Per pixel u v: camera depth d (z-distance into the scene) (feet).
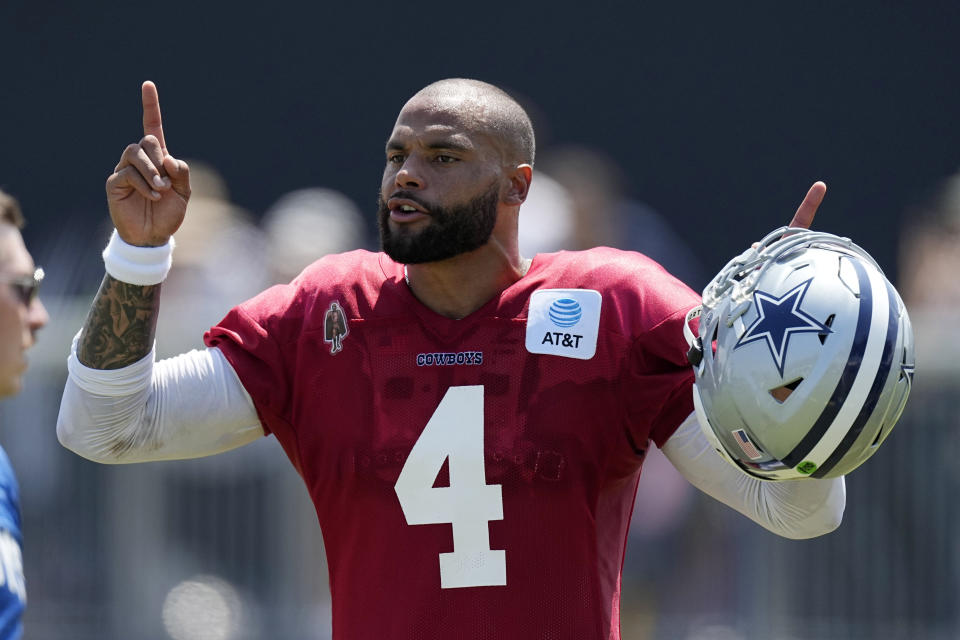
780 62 118.21
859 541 76.33
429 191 41.70
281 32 119.44
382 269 44.14
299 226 88.74
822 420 37.50
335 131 119.65
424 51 118.93
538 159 96.27
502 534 41.63
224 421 43.34
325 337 43.09
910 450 76.02
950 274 84.94
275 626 76.54
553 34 118.62
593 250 44.80
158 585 77.15
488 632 41.32
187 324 78.18
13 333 38.24
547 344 42.32
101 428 42.29
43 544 77.25
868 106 118.11
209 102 120.06
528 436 41.83
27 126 120.16
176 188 41.11
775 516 42.88
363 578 42.27
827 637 76.43
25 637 77.00
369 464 42.11
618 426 42.60
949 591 75.61
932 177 117.80
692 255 118.11
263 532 77.00
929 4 117.91
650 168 118.52
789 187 118.32
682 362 42.22
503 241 43.11
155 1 119.96
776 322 37.83
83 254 97.91
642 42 118.21
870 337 37.40
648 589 76.28
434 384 42.34
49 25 119.96
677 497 76.38
